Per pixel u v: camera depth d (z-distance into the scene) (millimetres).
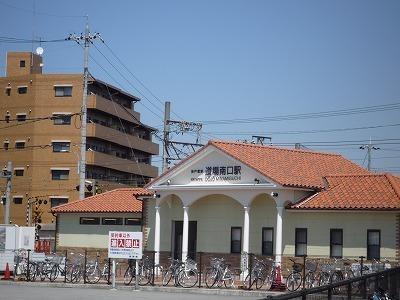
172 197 37875
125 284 31062
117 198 43156
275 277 28469
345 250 32031
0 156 75125
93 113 73875
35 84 74062
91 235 42250
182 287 29172
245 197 33844
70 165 72375
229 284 29625
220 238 35969
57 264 33781
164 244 37938
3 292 27469
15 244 36562
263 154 36312
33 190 73250
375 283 16422
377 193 32562
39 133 73562
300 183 33469
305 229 33094
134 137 79938
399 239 30750
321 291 12289
